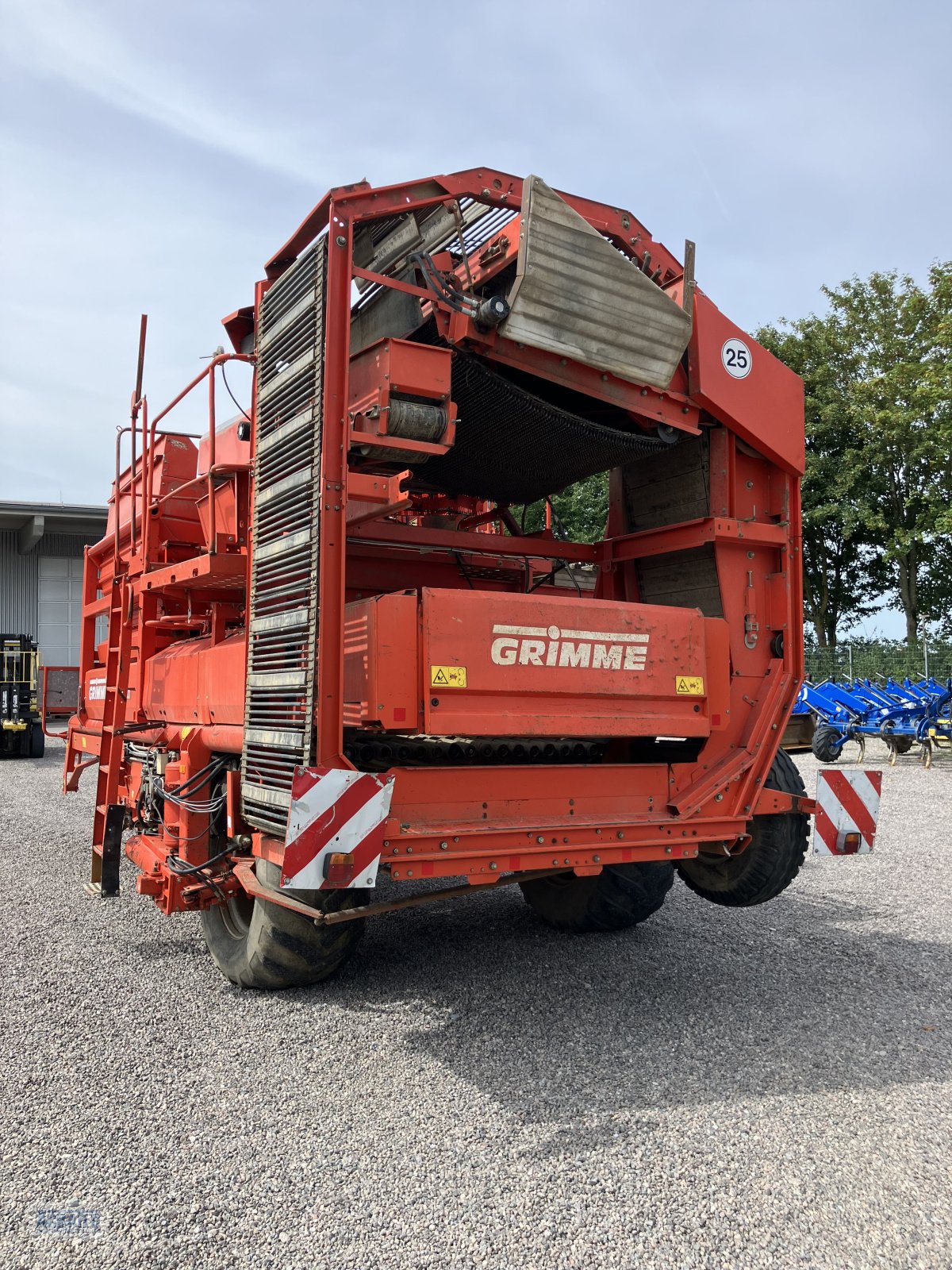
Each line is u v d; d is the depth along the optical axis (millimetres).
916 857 7422
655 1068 3400
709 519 4359
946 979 4441
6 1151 2758
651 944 5031
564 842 3652
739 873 4691
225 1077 3291
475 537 5059
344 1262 2236
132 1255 2258
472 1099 3127
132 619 5883
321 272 3447
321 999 4121
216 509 4742
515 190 3848
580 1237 2340
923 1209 2479
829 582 30359
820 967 4641
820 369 27406
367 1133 2883
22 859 7254
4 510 24062
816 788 4320
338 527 3361
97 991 4191
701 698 4121
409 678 3361
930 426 25578
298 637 3410
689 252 4109
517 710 3588
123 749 5875
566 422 4250
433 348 3584
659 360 4055
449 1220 2410
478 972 4531
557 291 3707
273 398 3844
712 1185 2588
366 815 3170
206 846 4574
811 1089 3229
